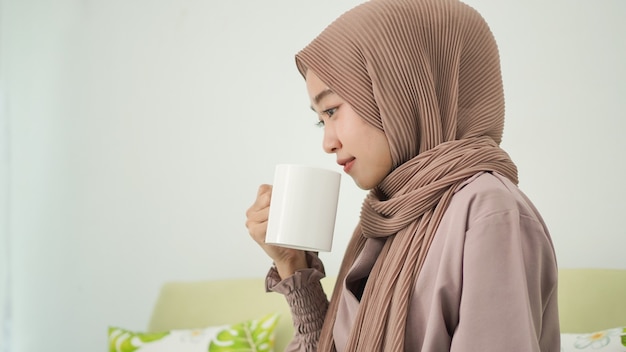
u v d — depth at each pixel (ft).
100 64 10.50
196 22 9.64
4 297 11.73
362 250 4.24
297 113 8.70
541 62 6.73
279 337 7.41
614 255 6.17
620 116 6.23
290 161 8.68
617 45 6.29
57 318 10.81
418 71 3.79
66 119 10.85
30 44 11.65
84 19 10.75
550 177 6.59
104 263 10.21
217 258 9.23
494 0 7.06
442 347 3.35
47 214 11.09
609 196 6.23
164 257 9.67
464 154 3.67
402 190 3.80
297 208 3.84
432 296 3.50
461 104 3.92
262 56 9.04
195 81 9.59
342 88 3.85
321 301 4.59
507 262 3.25
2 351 11.65
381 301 3.65
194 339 7.39
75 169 10.65
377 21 3.83
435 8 3.85
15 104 11.81
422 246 3.59
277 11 8.95
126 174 10.09
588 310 5.78
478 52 3.93
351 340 3.78
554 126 6.61
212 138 9.37
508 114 6.88
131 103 10.14
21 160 11.64
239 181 9.12
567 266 6.43
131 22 10.25
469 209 3.44
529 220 3.39
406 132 3.82
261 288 7.97
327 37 3.96
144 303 9.82
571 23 6.57
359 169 3.94
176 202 9.62
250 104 9.08
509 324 3.17
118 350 7.47
